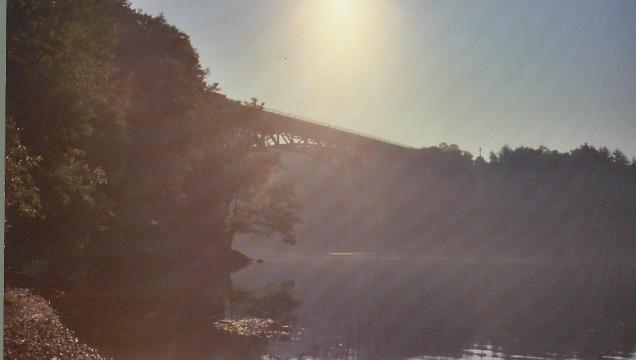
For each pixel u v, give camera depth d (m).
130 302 34.03
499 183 123.38
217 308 36.38
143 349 21.97
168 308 33.97
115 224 38.16
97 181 27.83
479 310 45.22
